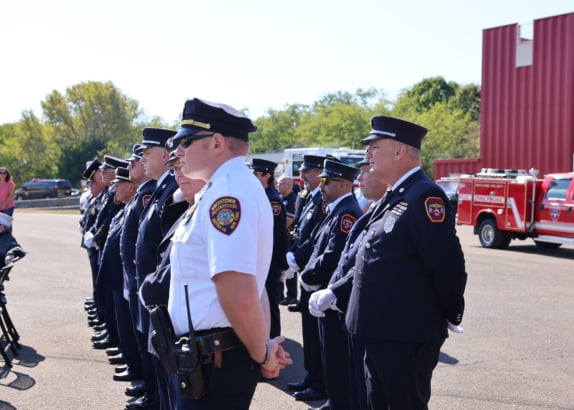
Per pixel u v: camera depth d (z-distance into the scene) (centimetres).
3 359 621
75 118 7762
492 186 1515
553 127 2016
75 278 1129
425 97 6962
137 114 8081
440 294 320
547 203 1398
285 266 598
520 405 491
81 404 499
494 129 2175
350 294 381
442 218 318
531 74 2070
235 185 249
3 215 695
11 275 1154
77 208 4322
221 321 248
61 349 658
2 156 7956
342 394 452
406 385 322
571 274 1142
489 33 2177
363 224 398
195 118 261
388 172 341
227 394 250
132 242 489
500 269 1200
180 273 254
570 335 709
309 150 2292
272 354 255
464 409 482
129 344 557
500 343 675
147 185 496
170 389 282
